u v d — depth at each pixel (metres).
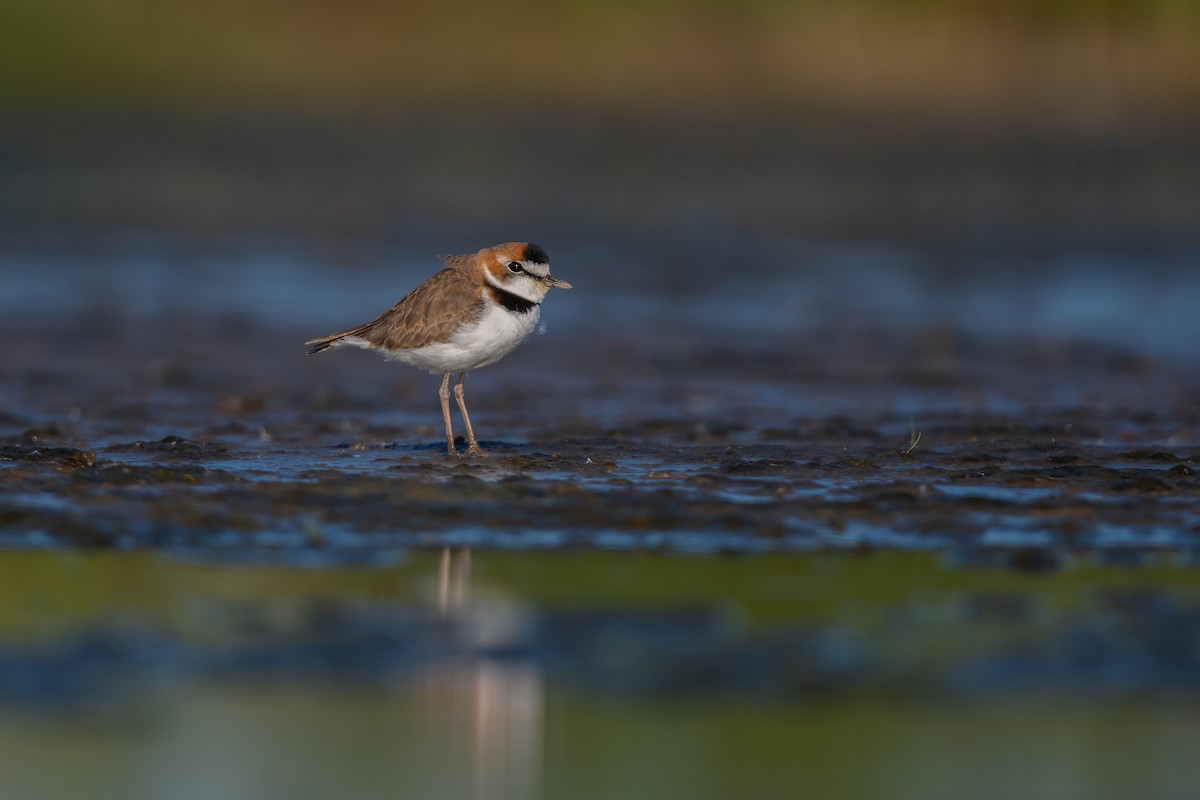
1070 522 10.77
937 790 6.61
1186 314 23.52
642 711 7.30
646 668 7.77
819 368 19.44
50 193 34.12
